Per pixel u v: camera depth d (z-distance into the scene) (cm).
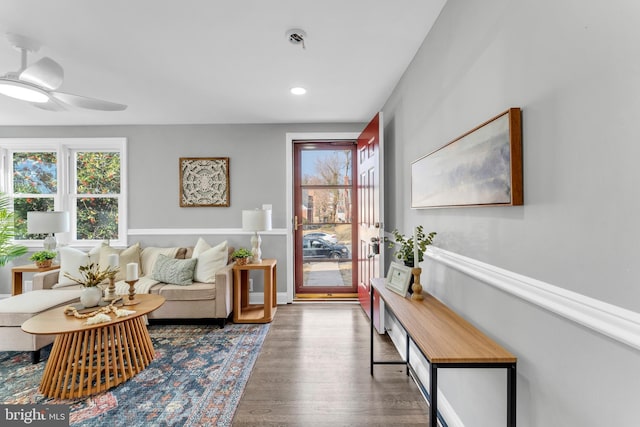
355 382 212
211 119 379
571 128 86
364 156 342
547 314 96
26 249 380
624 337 70
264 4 169
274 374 222
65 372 200
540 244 98
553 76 92
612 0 73
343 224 420
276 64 239
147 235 396
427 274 202
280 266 396
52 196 400
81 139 394
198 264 339
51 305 248
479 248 137
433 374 104
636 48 68
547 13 94
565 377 89
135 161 396
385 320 303
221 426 169
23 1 163
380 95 304
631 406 71
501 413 121
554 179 92
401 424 171
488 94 128
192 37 201
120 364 212
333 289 422
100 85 277
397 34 200
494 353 109
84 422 172
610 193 74
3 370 229
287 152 397
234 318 325
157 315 311
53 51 217
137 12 175
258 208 398
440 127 178
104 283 323
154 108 338
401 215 267
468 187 139
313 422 172
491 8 125
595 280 79
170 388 205
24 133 394
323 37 202
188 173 396
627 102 70
